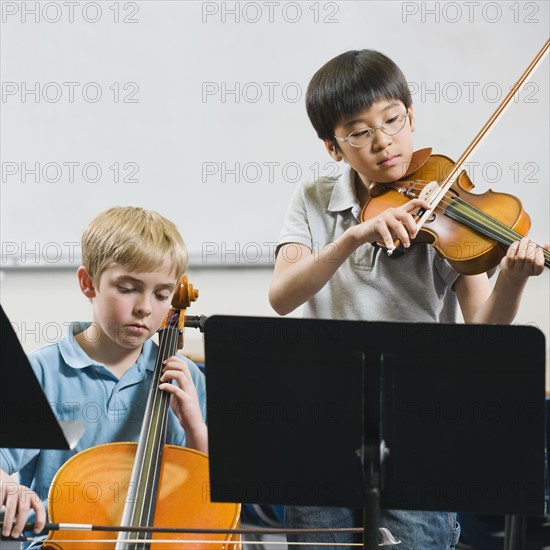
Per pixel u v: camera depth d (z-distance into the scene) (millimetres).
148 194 11375
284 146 11203
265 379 4641
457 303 6352
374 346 4551
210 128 11234
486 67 10781
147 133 11305
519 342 4461
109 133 11336
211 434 4730
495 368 4527
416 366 4566
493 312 5871
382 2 10852
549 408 7914
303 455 4734
